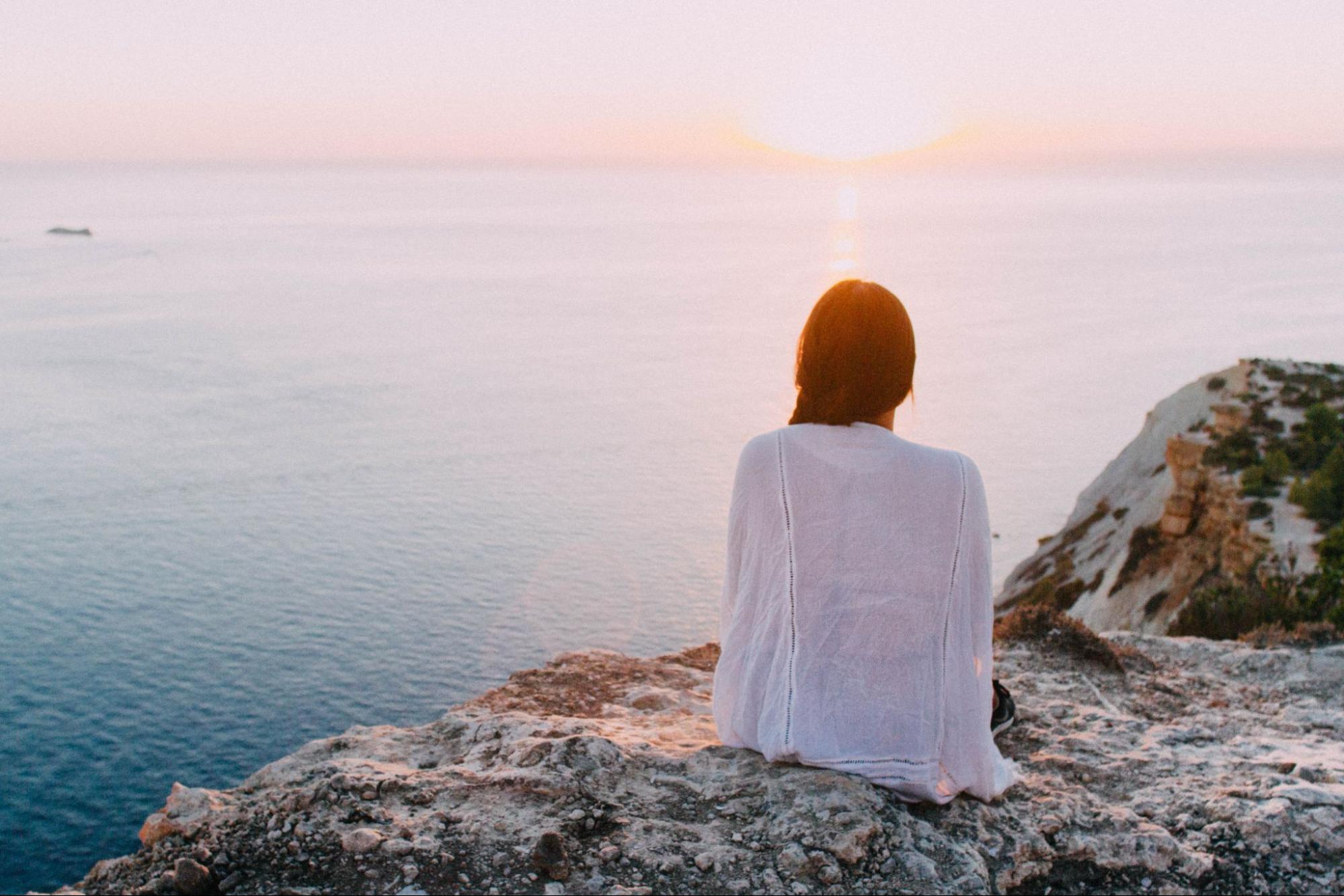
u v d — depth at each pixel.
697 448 157.62
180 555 106.50
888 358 2.59
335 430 167.88
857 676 2.61
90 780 63.09
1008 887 2.46
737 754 2.82
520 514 121.50
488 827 2.46
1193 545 34.91
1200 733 4.02
